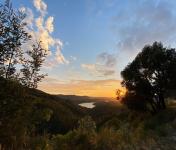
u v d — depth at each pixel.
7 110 8.06
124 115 41.28
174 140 15.83
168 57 40.38
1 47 8.19
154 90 40.09
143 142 14.47
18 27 8.40
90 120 13.73
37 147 9.65
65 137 12.70
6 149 8.28
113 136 13.87
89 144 12.27
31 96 8.67
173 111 31.17
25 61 8.84
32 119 8.61
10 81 8.20
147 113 41.19
